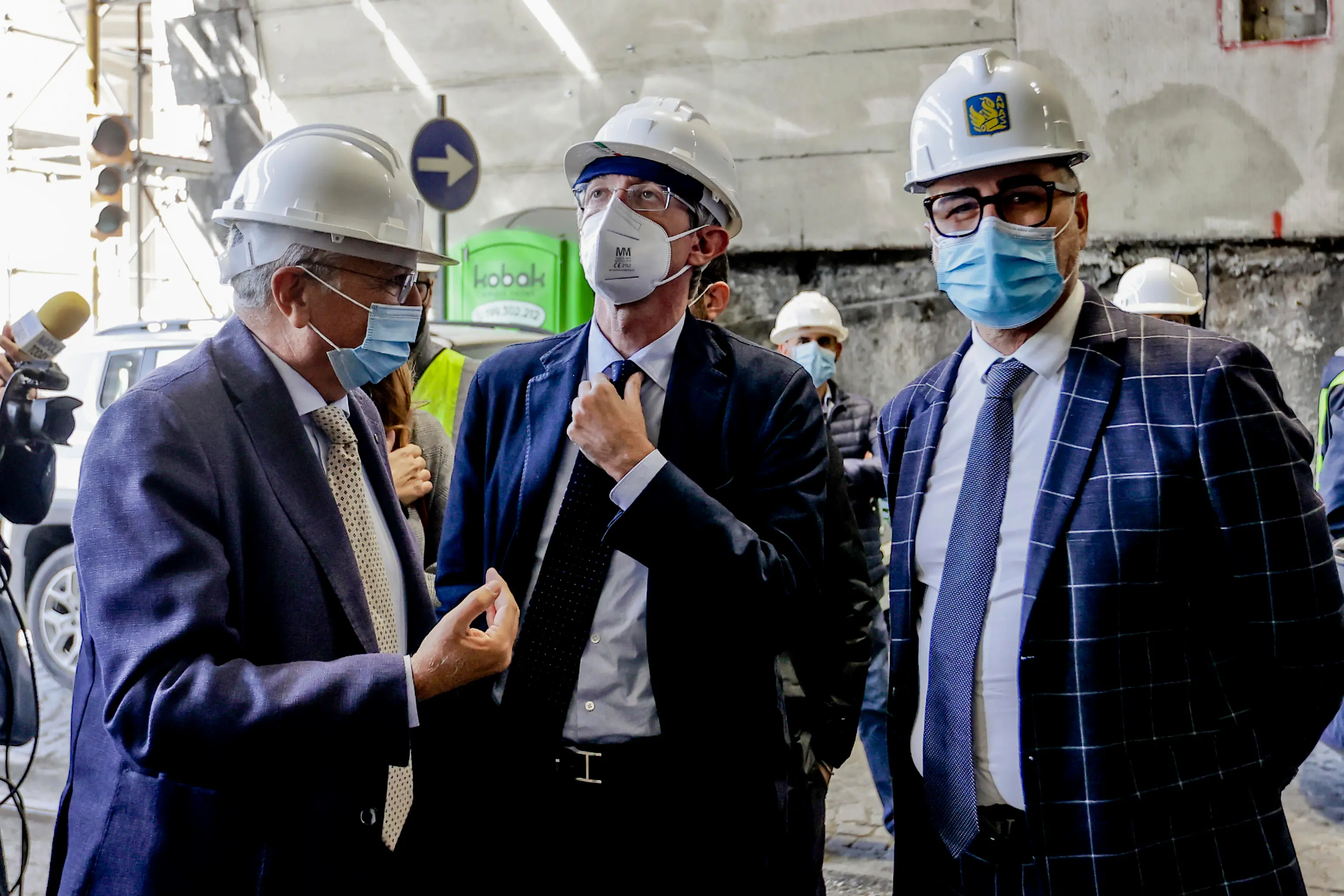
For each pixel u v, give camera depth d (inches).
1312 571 64.3
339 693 58.4
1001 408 72.4
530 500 75.5
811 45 309.6
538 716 73.2
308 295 66.3
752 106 316.8
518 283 300.5
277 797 61.9
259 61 363.3
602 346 77.2
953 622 71.4
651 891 71.7
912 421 80.4
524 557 75.6
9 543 235.5
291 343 67.4
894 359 310.5
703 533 66.9
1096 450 67.6
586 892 72.1
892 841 155.8
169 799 59.8
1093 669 65.6
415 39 346.3
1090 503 66.9
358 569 66.2
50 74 482.3
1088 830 65.2
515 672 73.9
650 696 72.8
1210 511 65.6
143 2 437.7
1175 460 65.4
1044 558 67.1
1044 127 70.9
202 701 55.8
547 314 299.3
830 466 96.3
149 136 511.2
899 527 78.7
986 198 71.1
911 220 306.3
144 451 58.8
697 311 95.4
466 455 81.2
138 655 56.4
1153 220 285.1
